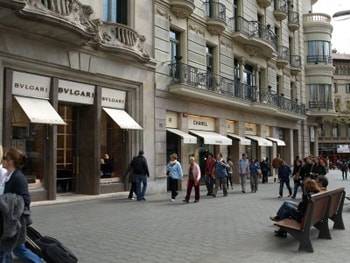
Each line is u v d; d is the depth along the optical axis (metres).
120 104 17.66
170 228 9.77
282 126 33.94
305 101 39.19
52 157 14.34
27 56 13.50
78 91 15.61
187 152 21.97
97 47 16.00
